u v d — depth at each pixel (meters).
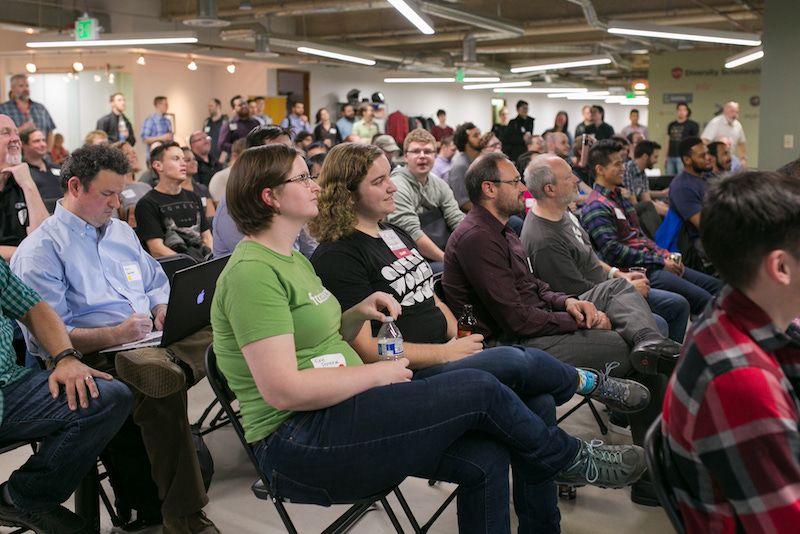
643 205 5.41
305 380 1.72
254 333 1.73
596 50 15.59
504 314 2.80
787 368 1.17
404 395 1.78
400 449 1.77
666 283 4.06
